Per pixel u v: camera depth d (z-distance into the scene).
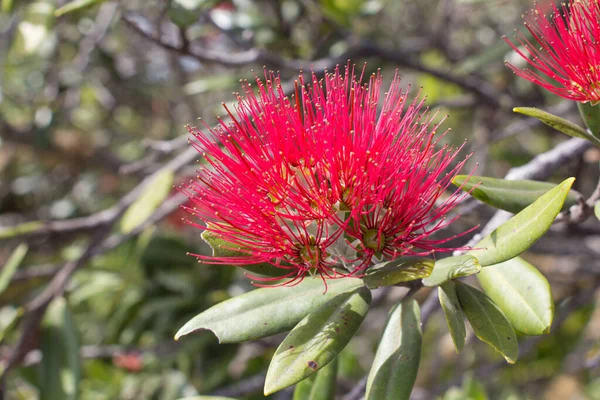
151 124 1.09
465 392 0.61
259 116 0.35
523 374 0.84
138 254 0.65
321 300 0.36
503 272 0.37
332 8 0.64
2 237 0.58
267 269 0.36
